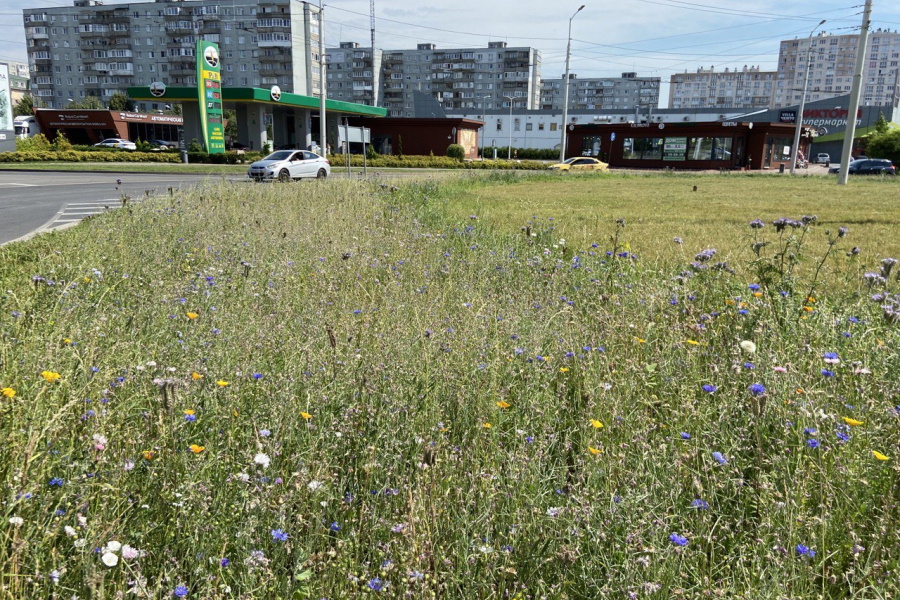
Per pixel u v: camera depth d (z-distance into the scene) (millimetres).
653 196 20656
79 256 6824
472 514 2443
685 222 12812
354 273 6465
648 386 3609
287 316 4672
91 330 3947
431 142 63406
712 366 3738
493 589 2121
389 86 149250
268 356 3920
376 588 1999
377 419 3012
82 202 17203
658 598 2002
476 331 4328
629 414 3209
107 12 122562
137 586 1917
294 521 2398
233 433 2885
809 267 7348
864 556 2246
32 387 2873
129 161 45281
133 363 3494
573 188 25391
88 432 2658
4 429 2521
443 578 2152
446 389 3498
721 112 90500
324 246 7844
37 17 125688
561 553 2146
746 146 54094
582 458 2902
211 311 4773
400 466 2766
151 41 123000
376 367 3502
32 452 2293
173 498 2379
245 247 7629
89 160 44188
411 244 8156
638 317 4816
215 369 3404
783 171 49125
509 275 6559
